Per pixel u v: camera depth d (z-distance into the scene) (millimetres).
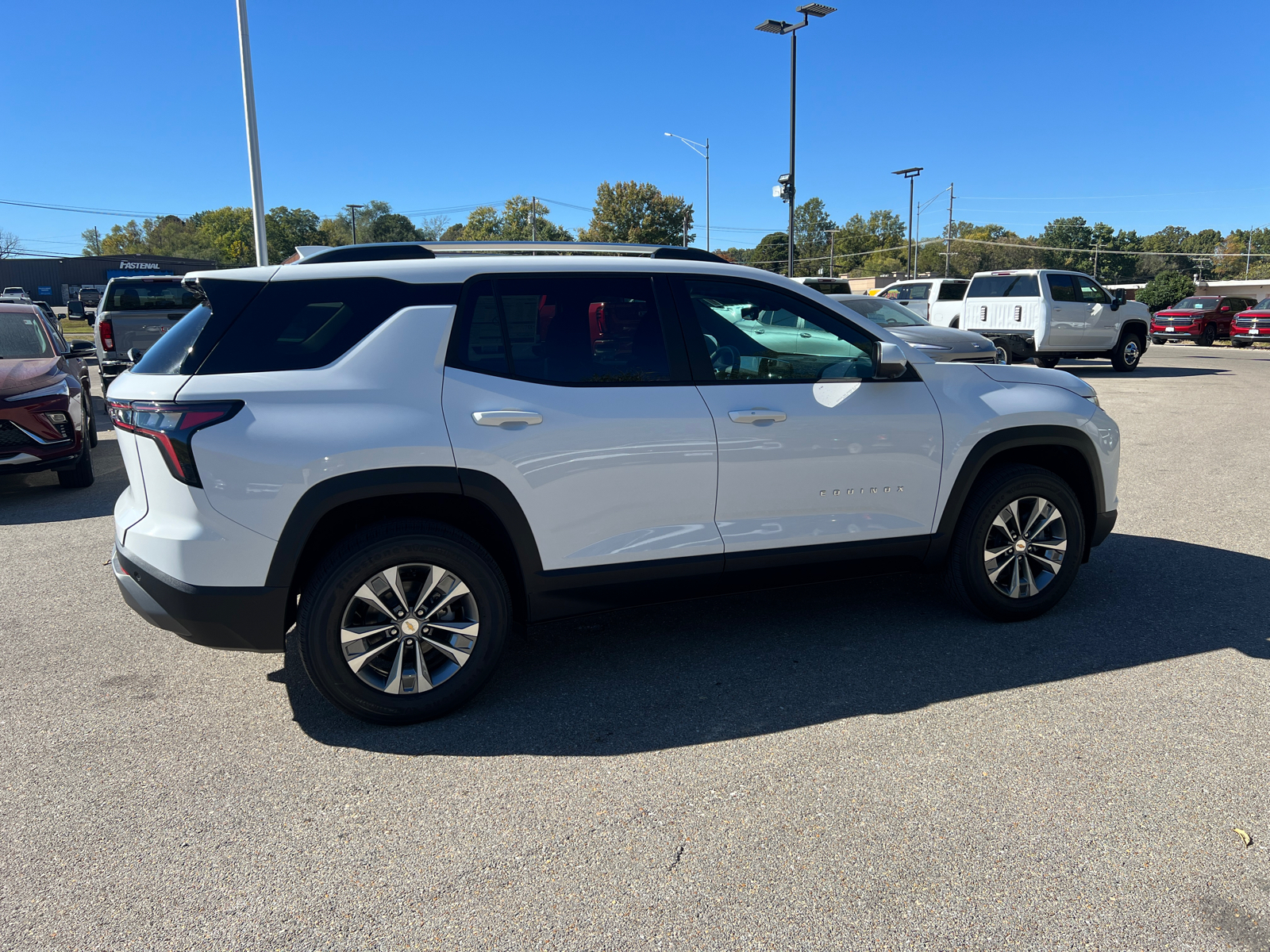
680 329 3643
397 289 3346
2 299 9805
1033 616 4316
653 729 3307
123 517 3387
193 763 3109
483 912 2309
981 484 4180
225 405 3090
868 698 3516
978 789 2842
